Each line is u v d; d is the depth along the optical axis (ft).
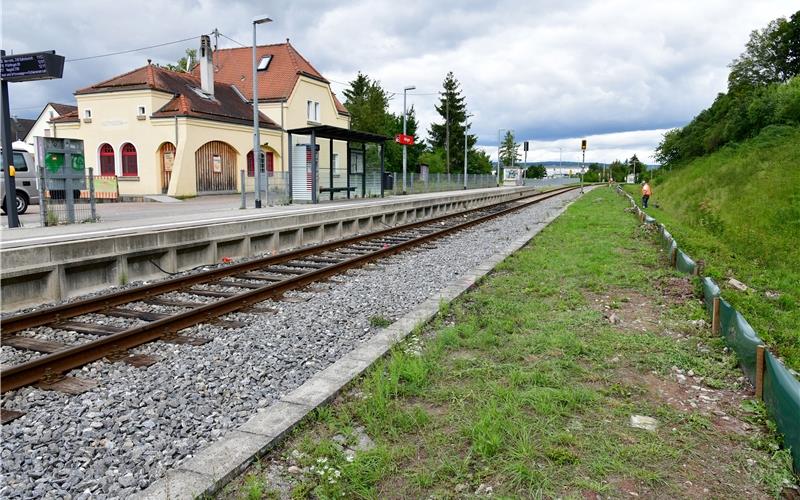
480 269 37.27
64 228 43.55
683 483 11.54
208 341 22.22
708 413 14.98
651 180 196.54
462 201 119.55
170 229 40.32
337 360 19.52
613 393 16.16
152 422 14.80
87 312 26.76
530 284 32.24
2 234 39.09
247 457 12.42
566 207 112.68
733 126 128.98
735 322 19.27
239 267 37.93
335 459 12.59
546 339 20.90
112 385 17.74
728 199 77.00
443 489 11.40
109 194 85.66
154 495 10.97
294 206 78.54
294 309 27.61
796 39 168.04
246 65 147.43
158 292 31.01
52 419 15.23
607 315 25.39
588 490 11.21
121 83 112.27
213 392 17.03
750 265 40.88
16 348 21.91
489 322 23.90
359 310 27.50
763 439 13.34
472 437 13.25
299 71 138.00
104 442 13.93
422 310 25.93
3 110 45.32
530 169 523.70
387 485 11.69
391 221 81.00
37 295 31.27
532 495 10.98
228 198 105.40
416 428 14.07
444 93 305.53
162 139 107.04
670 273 34.83
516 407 14.73
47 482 12.09
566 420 14.28
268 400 16.51
